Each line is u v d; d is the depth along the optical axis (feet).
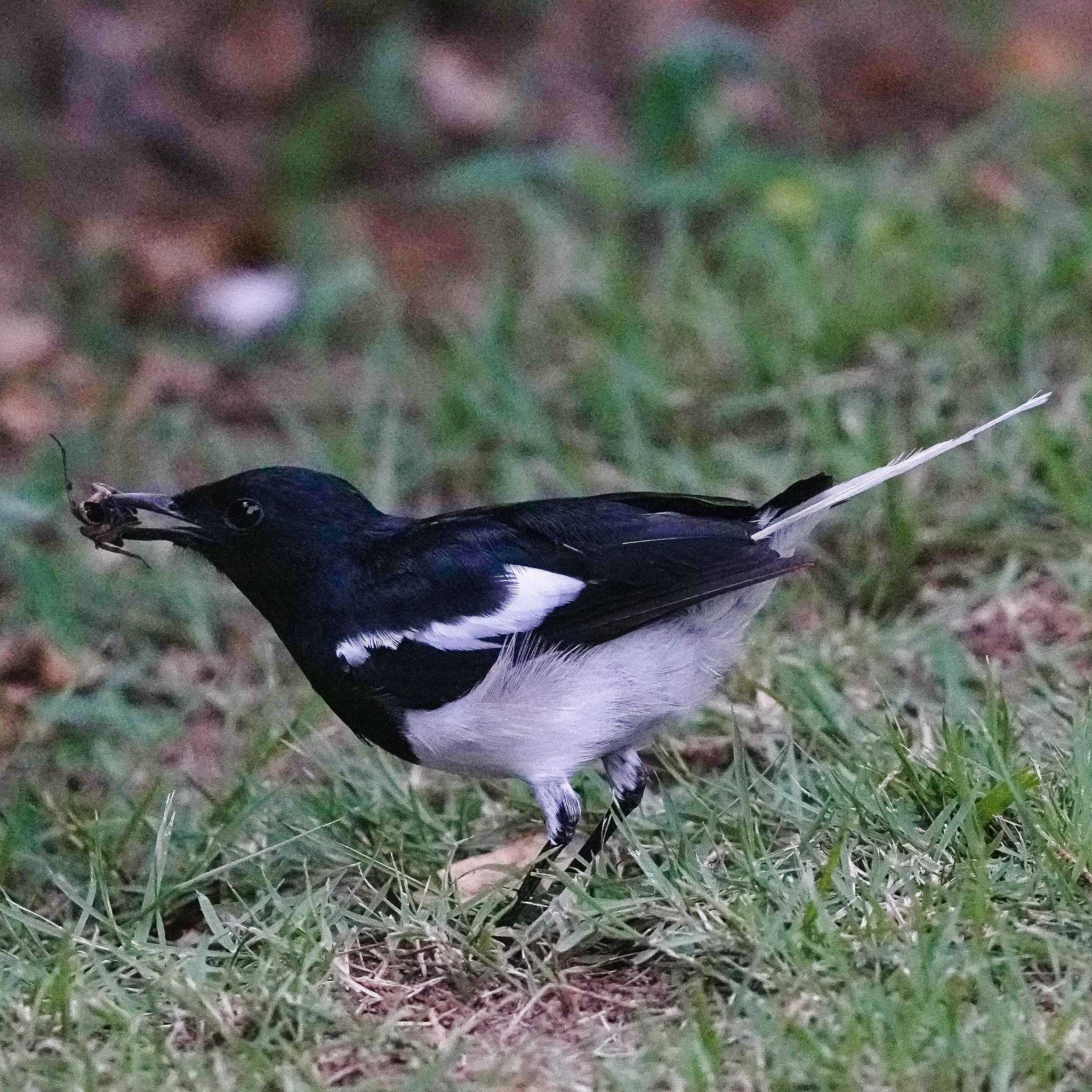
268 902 26.63
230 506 27.89
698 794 28.35
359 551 27.30
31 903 29.01
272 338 49.32
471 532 27.07
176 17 61.87
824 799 27.55
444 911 25.62
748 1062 21.54
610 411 40.50
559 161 50.01
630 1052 22.77
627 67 61.05
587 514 27.04
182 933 28.02
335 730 32.89
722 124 51.72
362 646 26.78
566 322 44.24
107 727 34.88
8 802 31.96
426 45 62.08
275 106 60.29
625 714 26.48
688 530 26.55
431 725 26.63
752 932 23.84
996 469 37.17
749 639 32.81
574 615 26.20
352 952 25.34
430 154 57.77
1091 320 40.57
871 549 35.63
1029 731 29.19
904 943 23.43
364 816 29.19
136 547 39.32
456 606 26.48
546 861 26.14
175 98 59.47
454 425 41.29
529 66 60.90
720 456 38.93
